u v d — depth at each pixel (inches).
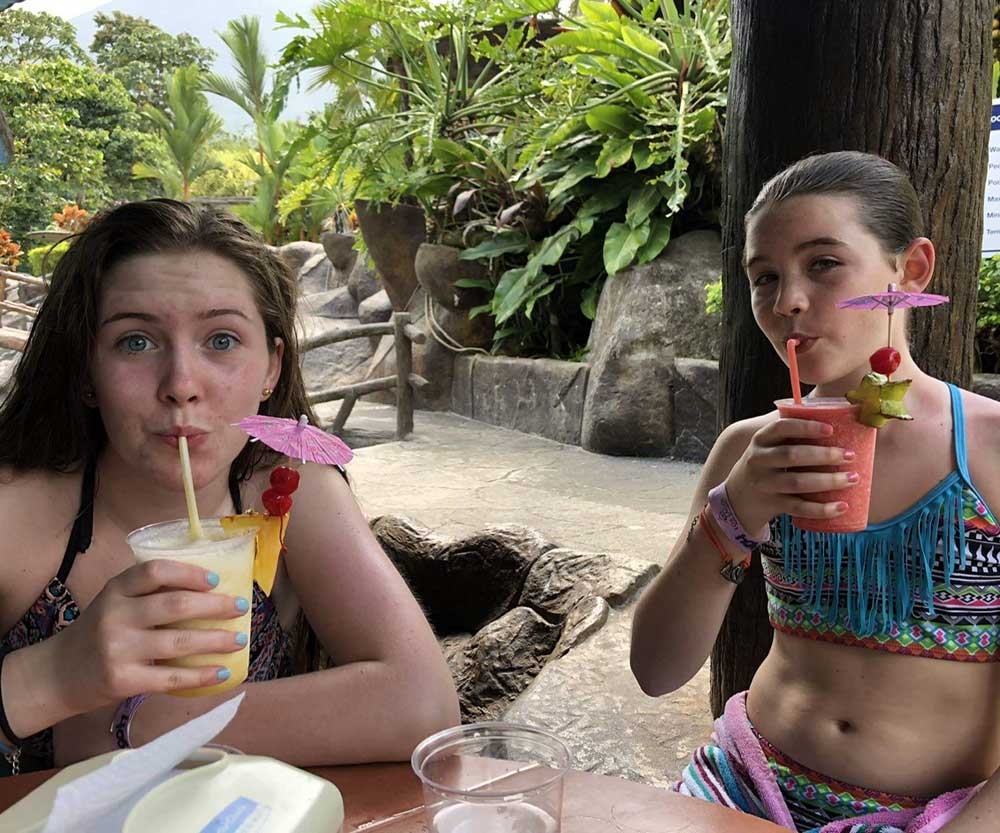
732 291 94.0
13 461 61.1
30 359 59.7
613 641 132.0
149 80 1647.4
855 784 58.3
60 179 1107.9
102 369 54.4
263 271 58.3
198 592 40.0
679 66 292.0
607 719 110.9
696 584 62.3
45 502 60.8
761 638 94.0
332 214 693.9
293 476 44.9
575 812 44.5
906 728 57.6
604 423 276.5
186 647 40.1
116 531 61.7
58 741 56.2
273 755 51.8
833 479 51.9
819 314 58.4
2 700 40.4
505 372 335.0
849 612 58.4
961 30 79.5
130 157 1282.0
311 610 63.8
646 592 68.1
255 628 64.6
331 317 508.7
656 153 280.5
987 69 82.2
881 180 59.3
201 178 1120.8
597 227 314.2
